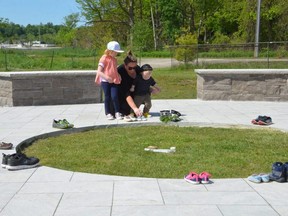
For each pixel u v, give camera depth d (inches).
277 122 158.4
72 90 215.5
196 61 473.1
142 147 123.7
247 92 217.3
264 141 129.6
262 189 85.4
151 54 803.4
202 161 108.2
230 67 436.5
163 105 206.5
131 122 158.7
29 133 139.8
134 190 85.0
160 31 1129.4
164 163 106.5
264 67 419.8
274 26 836.0
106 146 125.3
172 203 77.7
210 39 1098.7
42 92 210.8
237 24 1029.8
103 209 75.0
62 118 170.4
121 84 168.4
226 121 159.8
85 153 117.6
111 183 89.7
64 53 789.2
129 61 165.3
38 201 79.4
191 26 1067.3
